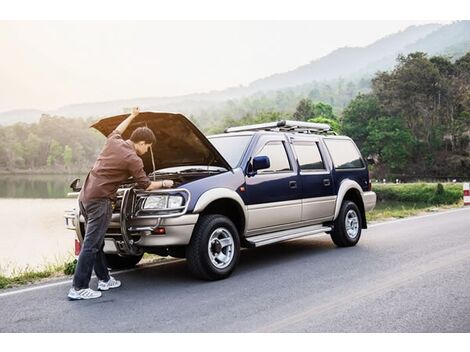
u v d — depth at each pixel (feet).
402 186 184.24
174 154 21.94
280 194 22.52
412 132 283.18
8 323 14.46
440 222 37.96
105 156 17.22
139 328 13.76
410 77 284.41
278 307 15.47
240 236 20.98
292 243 29.37
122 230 17.95
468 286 17.46
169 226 17.84
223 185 19.77
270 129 25.12
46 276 21.48
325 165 26.00
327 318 14.24
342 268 21.18
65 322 14.44
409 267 20.92
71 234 102.73
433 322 13.66
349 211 27.12
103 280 18.31
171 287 18.47
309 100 400.67
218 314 14.85
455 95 290.15
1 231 111.04
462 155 273.33
